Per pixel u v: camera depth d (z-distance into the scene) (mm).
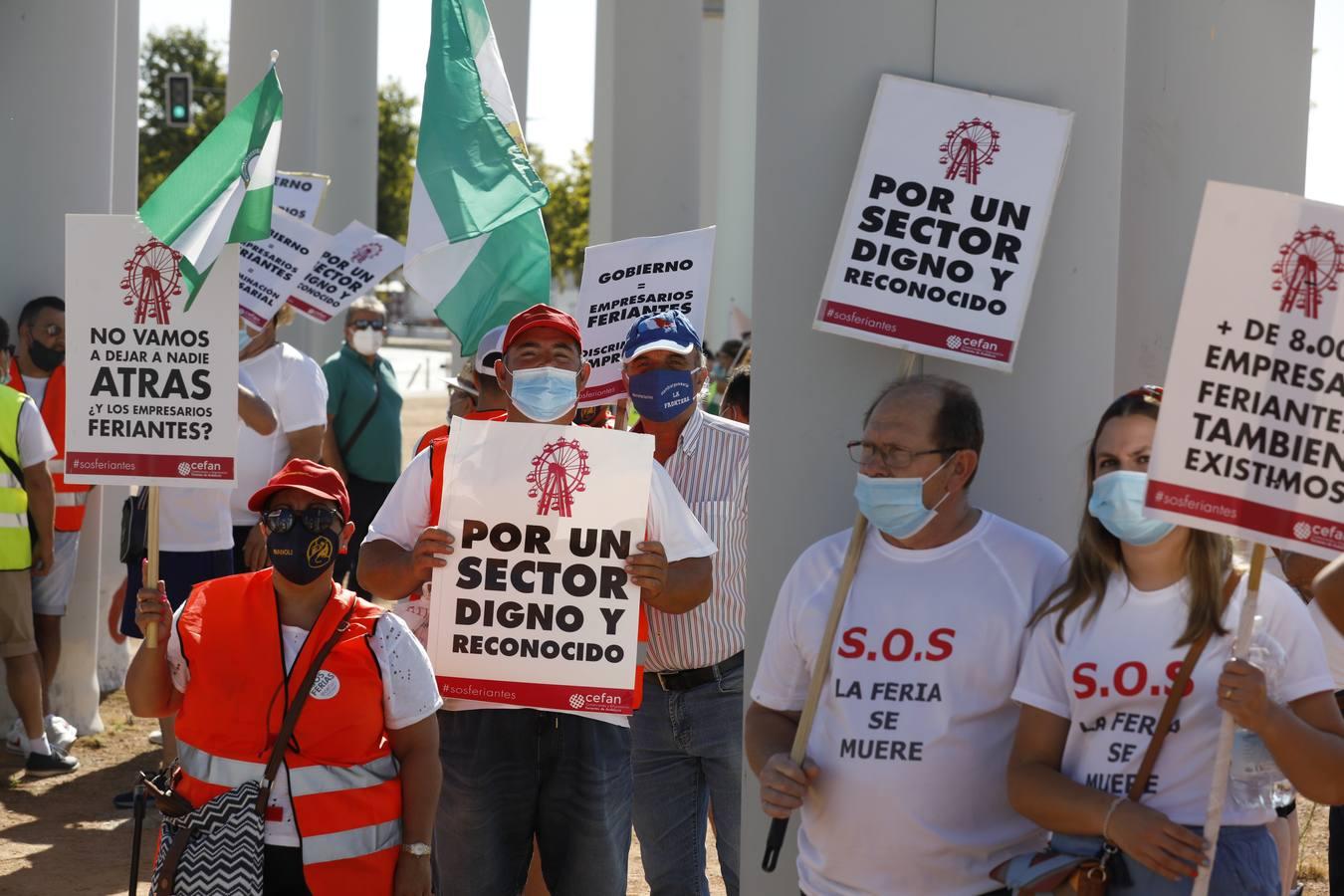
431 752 4090
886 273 3939
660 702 5102
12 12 8758
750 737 3625
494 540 4301
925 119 3955
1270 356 3020
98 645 9805
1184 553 3082
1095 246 4086
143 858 6902
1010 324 3893
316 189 10234
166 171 48438
